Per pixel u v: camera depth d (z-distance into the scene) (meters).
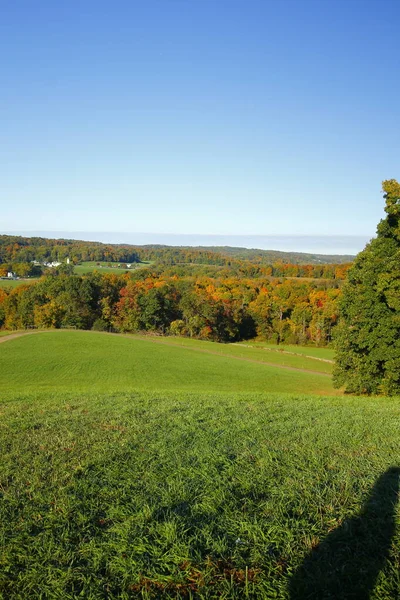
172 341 68.50
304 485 6.47
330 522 5.46
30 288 86.62
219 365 46.84
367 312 24.58
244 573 4.48
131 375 38.00
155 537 4.98
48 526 5.26
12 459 7.63
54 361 42.97
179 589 4.27
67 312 82.06
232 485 6.46
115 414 11.48
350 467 7.40
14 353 46.62
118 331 84.50
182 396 15.71
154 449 8.23
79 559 4.67
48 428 9.85
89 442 8.66
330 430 10.12
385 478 6.98
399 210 23.75
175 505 5.81
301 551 4.85
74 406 12.83
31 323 82.44
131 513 5.56
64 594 4.13
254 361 53.34
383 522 5.48
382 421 11.64
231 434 9.45
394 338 24.20
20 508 5.75
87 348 52.81
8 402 13.78
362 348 25.77
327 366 52.59
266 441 8.99
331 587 4.30
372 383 25.91
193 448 8.28
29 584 4.25
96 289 89.12
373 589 4.29
